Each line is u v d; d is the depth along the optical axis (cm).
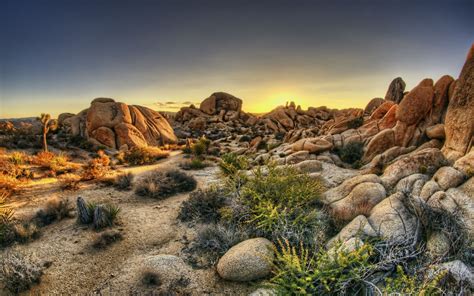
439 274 387
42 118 1903
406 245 541
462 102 1109
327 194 929
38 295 523
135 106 3559
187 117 6462
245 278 558
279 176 955
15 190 1100
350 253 463
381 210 701
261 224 689
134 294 521
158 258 622
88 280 572
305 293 409
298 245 628
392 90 3161
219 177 1178
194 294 526
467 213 638
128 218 885
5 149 1792
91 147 2383
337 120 2483
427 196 773
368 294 432
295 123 5428
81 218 821
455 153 1059
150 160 2017
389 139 1548
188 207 925
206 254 667
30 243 704
